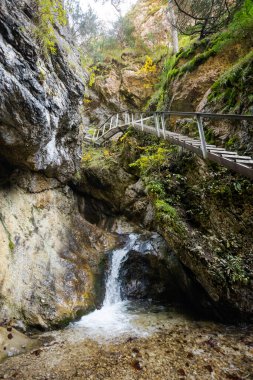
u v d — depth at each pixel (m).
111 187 11.59
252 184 5.94
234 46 9.51
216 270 5.32
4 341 4.59
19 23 5.02
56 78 6.43
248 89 6.63
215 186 6.51
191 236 5.97
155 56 18.38
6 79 4.55
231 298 5.15
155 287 7.43
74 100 7.54
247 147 6.11
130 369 4.04
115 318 6.21
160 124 11.90
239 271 5.28
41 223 7.60
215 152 5.39
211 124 7.66
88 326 5.77
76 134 8.52
